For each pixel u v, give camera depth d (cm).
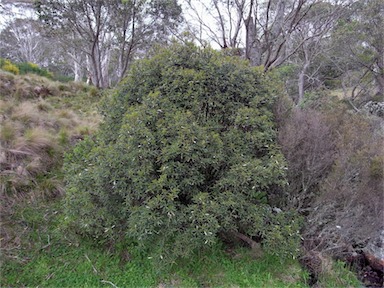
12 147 295
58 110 479
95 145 258
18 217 242
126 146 193
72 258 215
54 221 248
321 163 238
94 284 194
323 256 222
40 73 887
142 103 228
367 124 274
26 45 1822
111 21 920
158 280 200
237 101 236
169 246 195
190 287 195
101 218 209
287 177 238
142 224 179
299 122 253
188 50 251
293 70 1271
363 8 823
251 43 419
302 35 687
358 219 211
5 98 474
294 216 226
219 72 238
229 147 213
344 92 1134
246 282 201
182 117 202
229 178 201
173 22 870
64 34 943
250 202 214
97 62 1052
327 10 573
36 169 290
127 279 200
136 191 190
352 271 221
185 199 209
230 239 239
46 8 834
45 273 200
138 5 869
